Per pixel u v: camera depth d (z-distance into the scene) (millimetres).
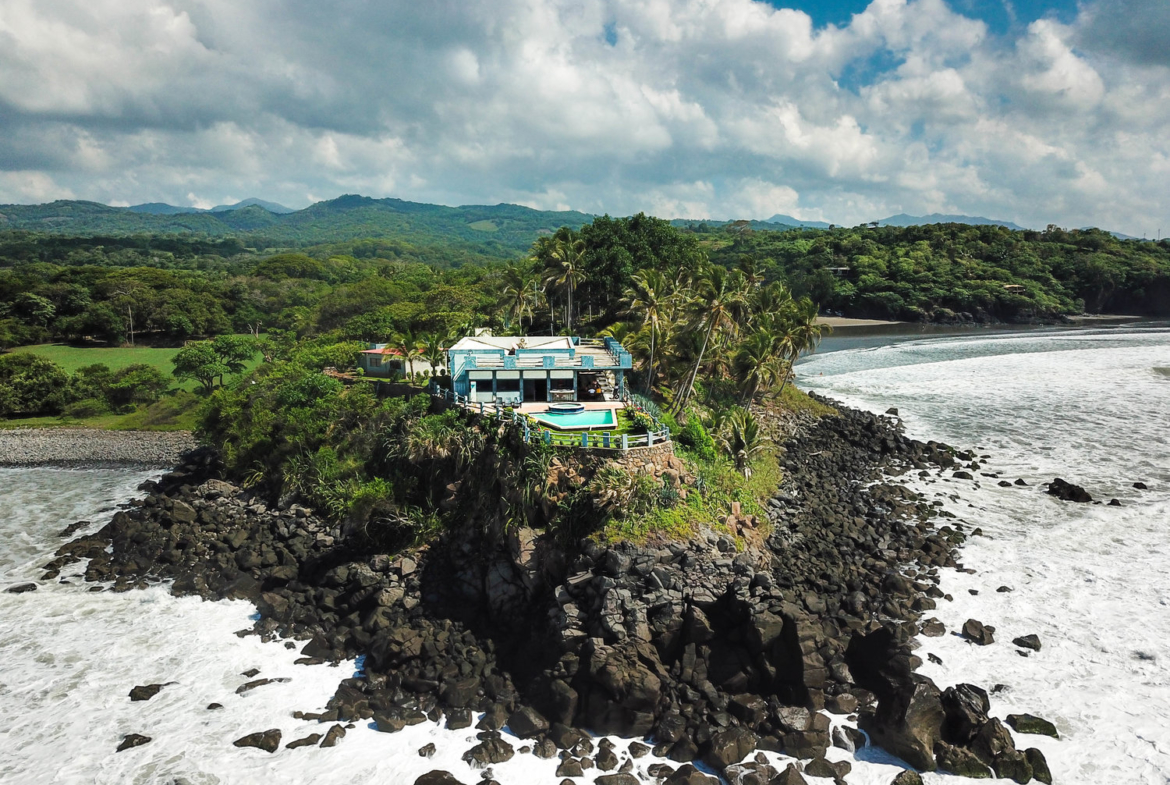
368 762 31156
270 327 155625
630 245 86188
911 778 29375
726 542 39406
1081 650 37094
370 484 52094
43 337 142500
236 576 48156
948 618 40250
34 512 64125
